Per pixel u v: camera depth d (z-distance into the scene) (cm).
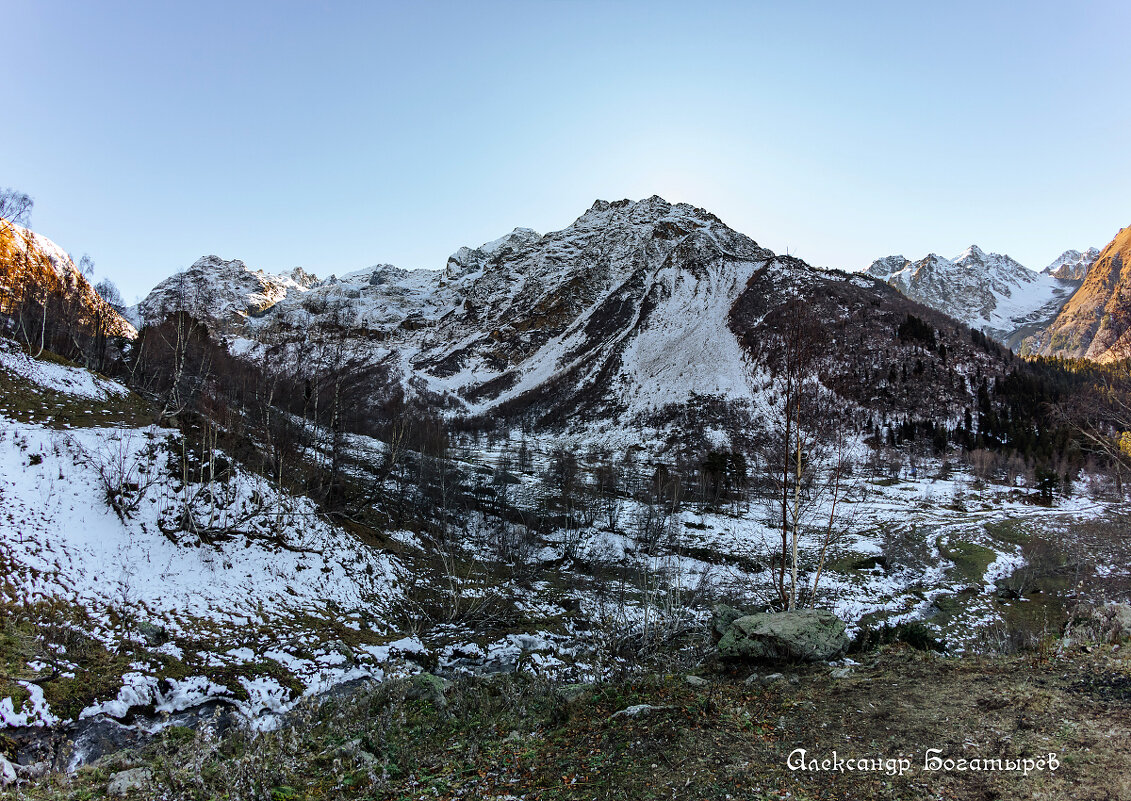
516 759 1034
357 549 3691
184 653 2111
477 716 1422
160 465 3177
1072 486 8094
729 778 841
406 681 1830
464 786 948
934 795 746
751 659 1476
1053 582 4462
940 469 9531
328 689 2227
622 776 888
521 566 4519
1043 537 5691
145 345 5581
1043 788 734
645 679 1418
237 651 2255
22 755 1449
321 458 4997
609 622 2797
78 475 2770
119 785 1074
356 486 4866
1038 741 853
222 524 3083
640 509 6381
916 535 5831
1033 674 1130
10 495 2428
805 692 1180
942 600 4238
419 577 3862
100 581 2278
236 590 2684
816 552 5150
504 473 7019
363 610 3125
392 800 924
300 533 3394
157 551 2648
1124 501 6712
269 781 1013
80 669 1808
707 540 5447
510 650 2995
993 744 862
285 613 2703
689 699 1175
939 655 1466
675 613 2889
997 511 7044
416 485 5409
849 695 1130
